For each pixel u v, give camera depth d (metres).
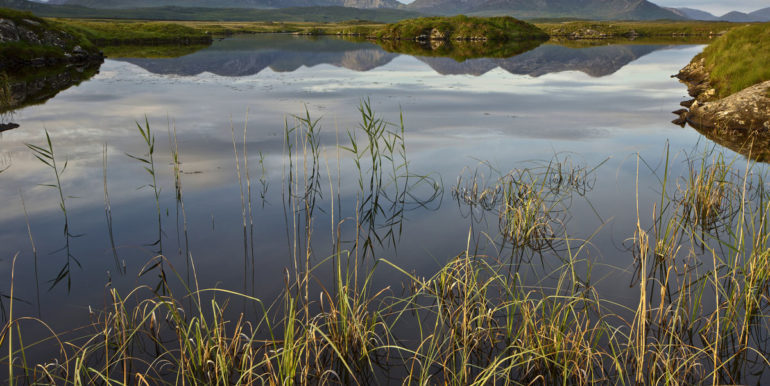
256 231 7.18
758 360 4.39
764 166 9.95
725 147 11.74
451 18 77.75
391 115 16.03
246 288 5.60
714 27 102.00
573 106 17.98
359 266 6.18
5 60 31.25
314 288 5.62
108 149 11.49
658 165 10.32
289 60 39.53
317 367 4.19
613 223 7.43
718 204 7.63
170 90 21.73
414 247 6.72
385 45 62.06
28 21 34.62
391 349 4.64
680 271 5.96
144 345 4.61
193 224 7.38
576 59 40.41
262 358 4.40
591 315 5.05
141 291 5.50
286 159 10.87
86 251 6.47
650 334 4.76
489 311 4.64
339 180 9.48
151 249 6.56
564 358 4.19
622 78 27.20
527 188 8.27
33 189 8.71
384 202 8.41
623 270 6.00
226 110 16.83
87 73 28.52
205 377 4.13
